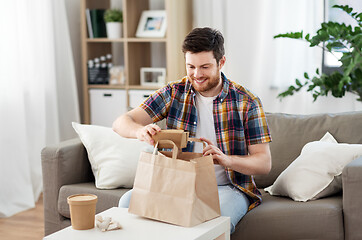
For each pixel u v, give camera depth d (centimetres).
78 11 476
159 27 433
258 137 234
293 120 290
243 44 438
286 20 414
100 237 181
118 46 482
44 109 421
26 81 408
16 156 388
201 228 187
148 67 472
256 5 430
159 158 195
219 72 235
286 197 259
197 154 204
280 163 281
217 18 443
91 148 296
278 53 422
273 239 236
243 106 238
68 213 287
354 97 401
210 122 241
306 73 389
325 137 277
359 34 339
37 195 419
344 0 408
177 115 244
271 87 426
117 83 447
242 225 237
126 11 428
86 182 303
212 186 195
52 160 291
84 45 445
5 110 380
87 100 449
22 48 402
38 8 413
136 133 213
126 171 288
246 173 224
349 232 231
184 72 450
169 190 192
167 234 182
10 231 346
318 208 234
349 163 234
